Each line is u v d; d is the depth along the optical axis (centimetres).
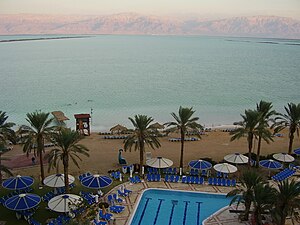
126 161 4459
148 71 15662
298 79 13750
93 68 16412
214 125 6906
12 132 3722
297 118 4291
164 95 10025
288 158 4094
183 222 2983
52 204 2809
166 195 3481
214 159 4628
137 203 3234
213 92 10675
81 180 3331
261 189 2652
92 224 2767
